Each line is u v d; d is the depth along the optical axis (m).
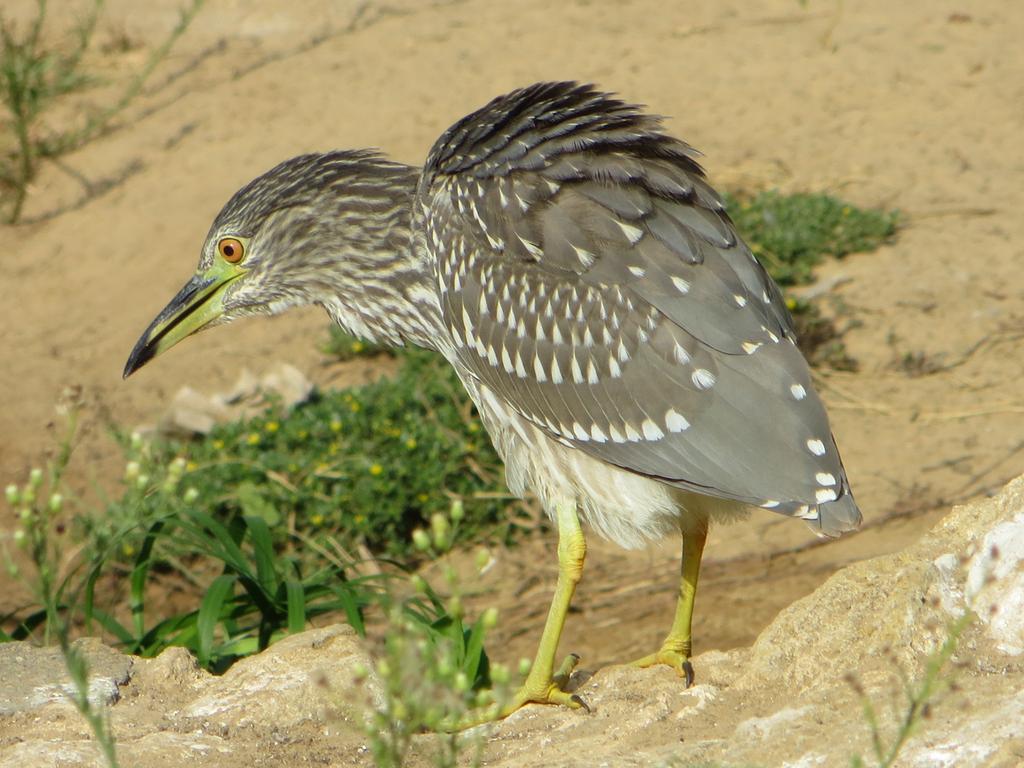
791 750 5.61
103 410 14.94
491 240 7.91
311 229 8.99
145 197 19.14
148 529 9.18
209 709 6.87
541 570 12.30
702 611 10.95
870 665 6.29
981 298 14.79
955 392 13.50
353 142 19.33
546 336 7.70
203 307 9.45
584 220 7.62
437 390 13.84
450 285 8.16
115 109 20.92
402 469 12.79
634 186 7.63
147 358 9.45
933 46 20.67
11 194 19.81
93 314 16.83
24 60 20.69
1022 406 13.10
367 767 6.25
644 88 20.08
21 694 6.92
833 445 7.02
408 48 22.50
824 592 6.78
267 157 19.45
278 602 8.87
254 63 22.67
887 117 18.70
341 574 11.48
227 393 14.84
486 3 24.30
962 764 5.25
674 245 7.44
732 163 17.83
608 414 7.54
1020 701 5.56
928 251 15.63
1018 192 16.64
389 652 5.57
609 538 7.98
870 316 14.71
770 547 11.81
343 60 22.34
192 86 22.08
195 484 12.77
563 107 8.27
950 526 7.14
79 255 18.14
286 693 6.87
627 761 5.74
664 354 7.32
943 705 5.70
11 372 15.74
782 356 7.14
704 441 7.21
